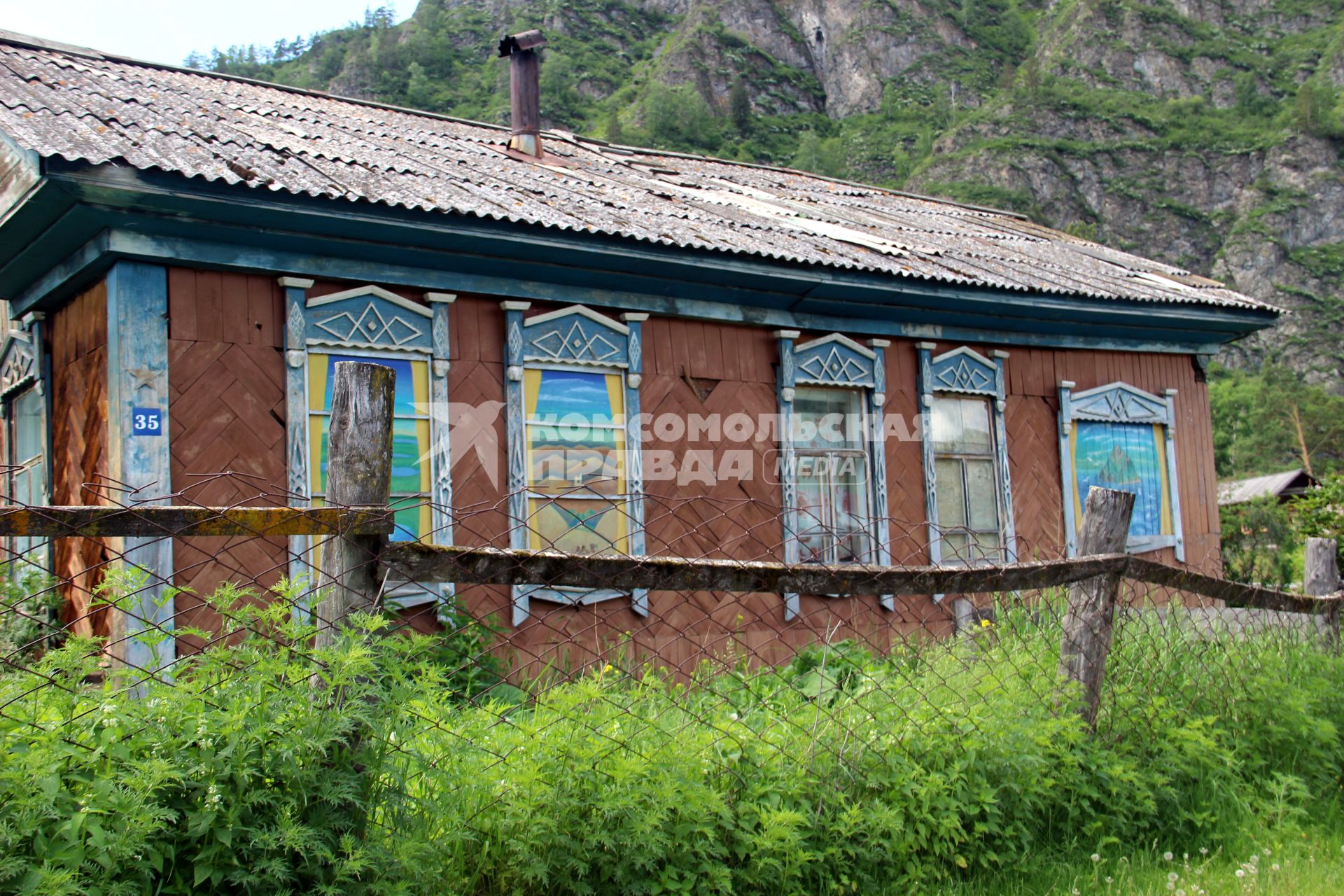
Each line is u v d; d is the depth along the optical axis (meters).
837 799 3.55
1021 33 136.88
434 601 6.53
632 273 7.45
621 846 2.99
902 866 3.61
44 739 2.31
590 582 3.11
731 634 4.34
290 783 2.47
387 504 2.83
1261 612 5.88
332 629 2.71
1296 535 13.29
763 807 3.38
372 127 9.50
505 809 2.91
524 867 2.81
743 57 126.44
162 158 5.90
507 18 129.12
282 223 6.10
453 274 6.94
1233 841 4.34
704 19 129.25
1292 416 67.62
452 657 6.04
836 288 8.24
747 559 8.09
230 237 6.08
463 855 2.85
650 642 7.43
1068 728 4.20
